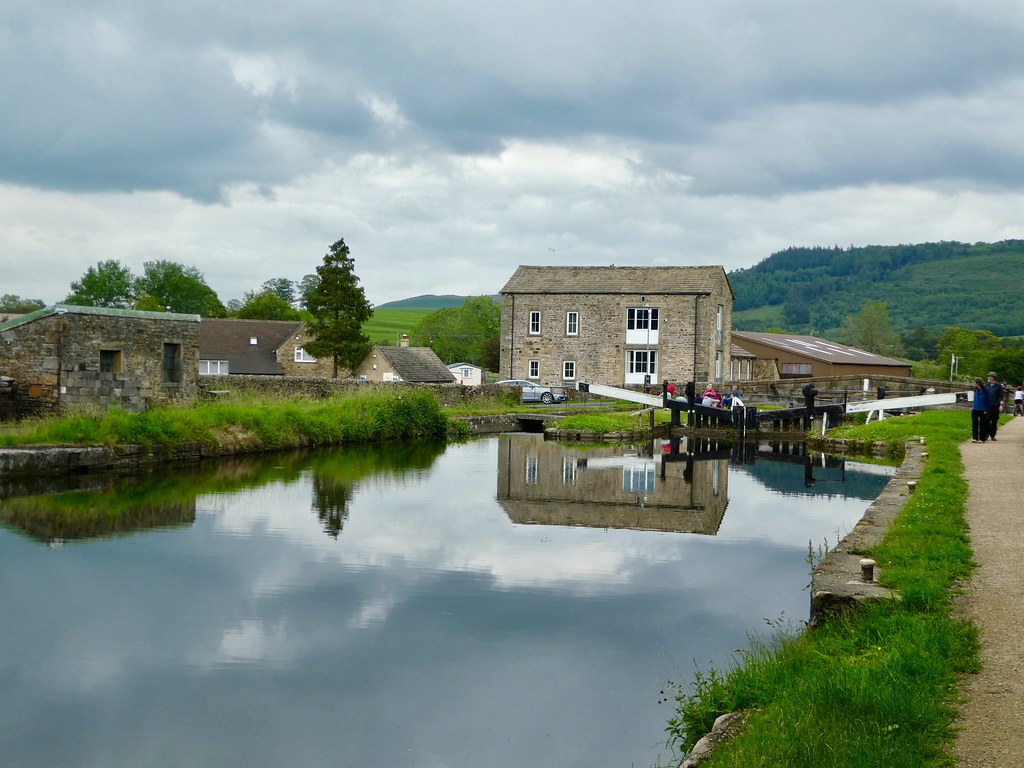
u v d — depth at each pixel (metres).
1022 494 13.94
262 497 20.06
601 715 8.52
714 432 38.81
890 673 6.23
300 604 11.91
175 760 7.74
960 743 5.39
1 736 8.16
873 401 38.12
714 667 9.44
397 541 15.73
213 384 33.66
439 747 7.93
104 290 117.75
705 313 58.25
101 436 23.23
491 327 104.69
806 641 7.71
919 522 11.07
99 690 9.18
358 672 9.62
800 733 5.60
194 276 124.50
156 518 17.41
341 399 34.62
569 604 11.88
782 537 16.20
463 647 10.30
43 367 25.62
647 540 15.93
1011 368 90.81
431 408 36.34
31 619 11.23
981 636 7.10
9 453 20.78
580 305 60.16
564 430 37.28
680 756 7.53
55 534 15.84
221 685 9.31
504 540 15.86
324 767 7.59
